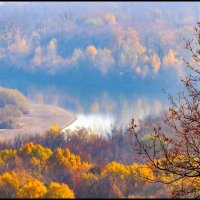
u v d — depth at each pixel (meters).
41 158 119.88
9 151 127.25
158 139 20.86
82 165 112.06
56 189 29.02
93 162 141.00
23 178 65.06
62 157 116.12
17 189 32.47
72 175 66.88
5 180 43.00
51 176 76.88
